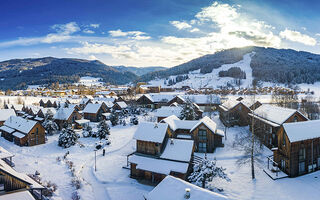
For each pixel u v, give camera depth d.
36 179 34.38
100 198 31.14
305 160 35.28
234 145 49.66
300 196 28.83
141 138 39.25
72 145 55.25
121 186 34.81
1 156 37.53
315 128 36.41
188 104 66.19
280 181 33.09
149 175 36.72
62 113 73.50
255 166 38.41
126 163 43.72
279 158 36.97
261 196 29.59
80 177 37.66
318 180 32.91
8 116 77.50
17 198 23.03
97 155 48.81
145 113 90.94
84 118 88.88
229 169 38.09
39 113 83.62
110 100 120.19
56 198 29.55
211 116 81.81
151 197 22.22
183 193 21.22
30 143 56.06
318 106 82.44
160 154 38.00
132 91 153.12
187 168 34.41
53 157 47.88
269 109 54.97
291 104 77.38
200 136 48.06
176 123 54.91
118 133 66.00
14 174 26.47
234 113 66.00
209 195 20.23
